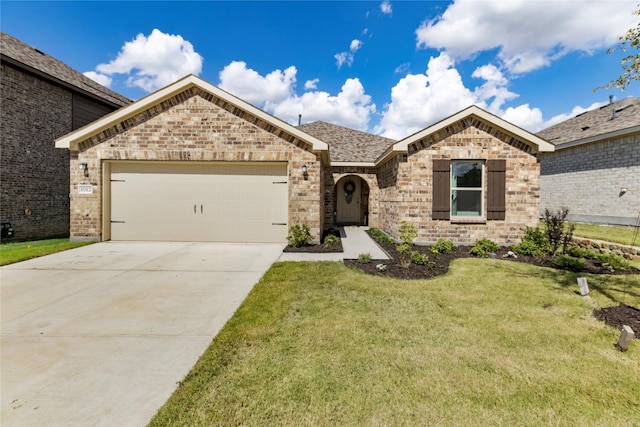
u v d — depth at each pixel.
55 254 7.55
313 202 9.06
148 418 2.06
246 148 9.02
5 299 4.39
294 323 3.54
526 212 8.73
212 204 9.34
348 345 3.04
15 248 8.27
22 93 10.88
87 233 9.20
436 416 2.09
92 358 2.83
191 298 4.48
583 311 3.94
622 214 12.09
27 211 11.03
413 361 2.76
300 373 2.56
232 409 2.13
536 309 4.02
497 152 8.75
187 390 2.33
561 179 15.16
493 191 8.72
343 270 5.95
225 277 5.61
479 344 3.08
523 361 2.78
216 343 3.06
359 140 17.33
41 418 2.06
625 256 7.02
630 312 3.88
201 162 9.19
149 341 3.17
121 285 5.09
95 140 9.05
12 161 10.55
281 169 9.28
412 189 8.92
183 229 9.37
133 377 2.54
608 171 12.68
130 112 8.83
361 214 15.86
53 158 12.03
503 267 6.30
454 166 9.02
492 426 2.00
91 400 2.25
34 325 3.53
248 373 2.55
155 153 9.02
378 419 2.05
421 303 4.22
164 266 6.39
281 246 8.84
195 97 9.01
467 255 7.66
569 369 2.65
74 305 4.17
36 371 2.61
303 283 5.09
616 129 12.02
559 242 8.16
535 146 8.64
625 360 2.79
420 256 6.57
